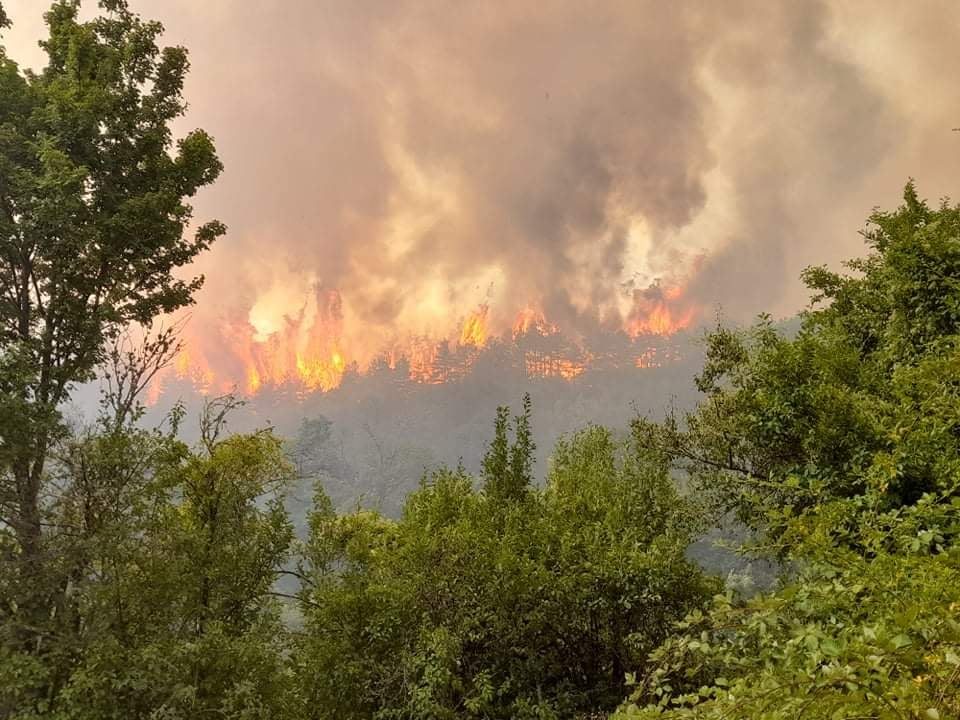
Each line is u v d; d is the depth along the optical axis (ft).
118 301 37.91
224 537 32.58
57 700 27.09
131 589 28.89
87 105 34.01
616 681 31.78
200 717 27.71
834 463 27.17
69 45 36.37
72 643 27.32
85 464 30.12
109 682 26.63
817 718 7.63
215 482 33.88
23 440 29.63
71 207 31.50
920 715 6.91
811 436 28.02
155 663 26.81
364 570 37.65
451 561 32.17
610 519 33.81
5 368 29.71
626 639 29.55
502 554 30.94
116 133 36.50
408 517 38.45
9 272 34.81
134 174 39.06
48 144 31.22
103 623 27.61
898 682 7.47
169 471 31.37
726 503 38.19
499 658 32.53
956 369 19.30
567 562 32.07
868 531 12.60
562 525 35.60
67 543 29.07
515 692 32.01
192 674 28.53
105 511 30.09
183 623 29.99
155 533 30.30
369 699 31.94
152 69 40.88
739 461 41.14
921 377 21.11
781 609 12.44
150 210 36.06
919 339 31.60
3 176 32.78
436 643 28.81
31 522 31.19
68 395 35.09
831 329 40.04
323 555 37.45
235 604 32.58
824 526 12.75
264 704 29.30
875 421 26.13
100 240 35.42
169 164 39.75
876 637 7.83
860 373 30.73
